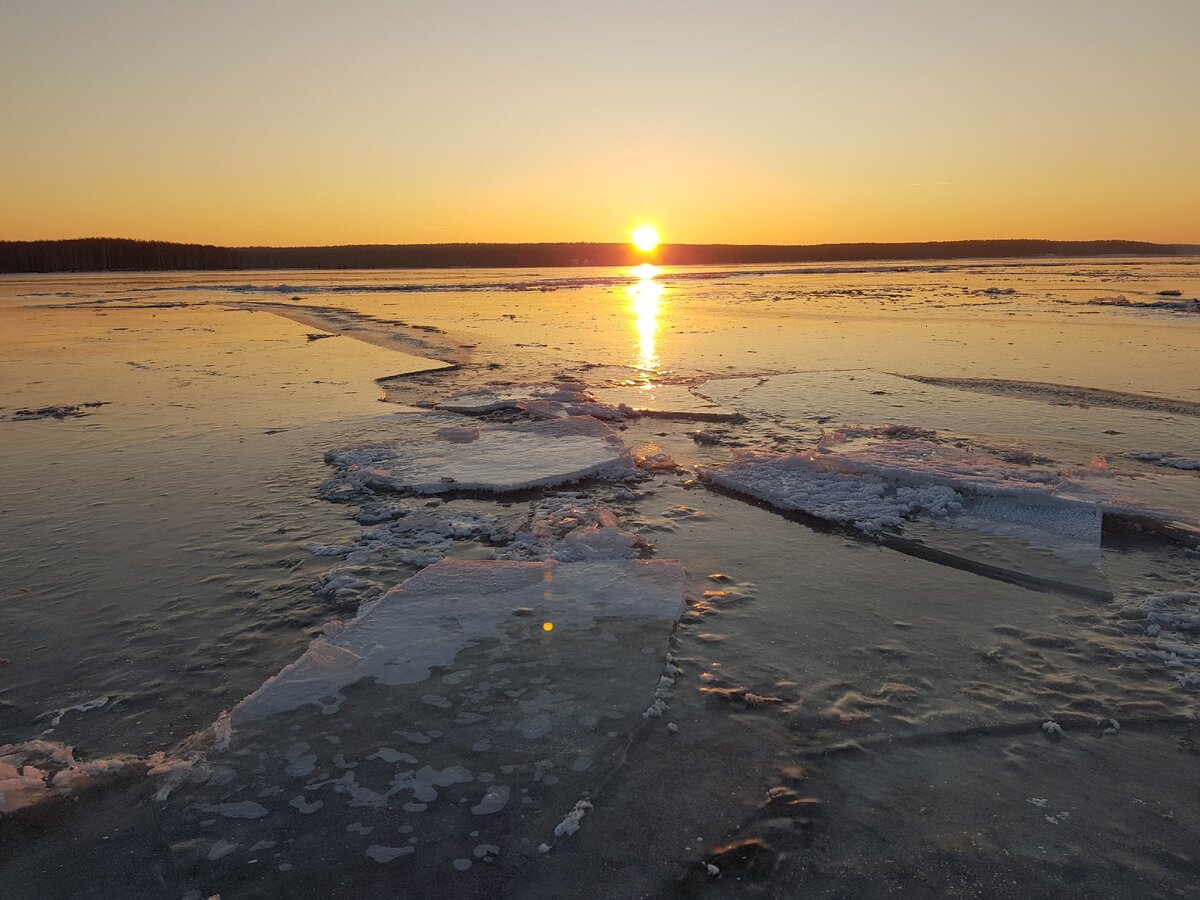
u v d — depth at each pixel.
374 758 3.43
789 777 3.29
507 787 3.25
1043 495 6.38
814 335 18.23
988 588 5.04
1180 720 3.66
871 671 4.09
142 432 9.13
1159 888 2.71
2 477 7.45
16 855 2.94
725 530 6.07
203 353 15.94
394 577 5.21
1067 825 3.01
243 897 2.73
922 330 18.94
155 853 2.93
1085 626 4.55
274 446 8.45
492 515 6.36
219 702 3.90
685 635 4.46
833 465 7.31
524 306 28.42
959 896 2.69
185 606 4.85
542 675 4.05
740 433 9.05
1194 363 13.23
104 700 3.92
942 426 9.20
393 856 2.90
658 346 16.66
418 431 9.05
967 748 3.47
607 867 2.83
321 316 24.33
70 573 5.32
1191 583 5.07
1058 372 12.59
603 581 5.08
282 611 4.78
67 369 13.91
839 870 2.80
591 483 7.28
